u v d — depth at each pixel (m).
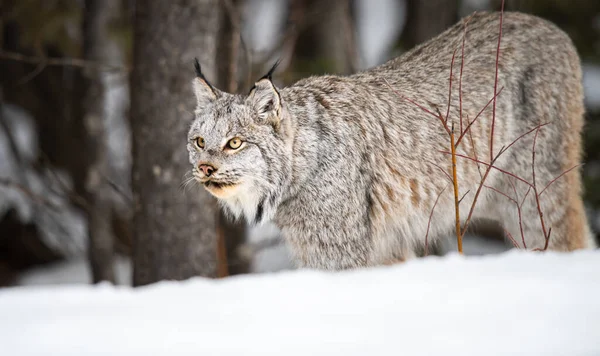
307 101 9.49
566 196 10.75
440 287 5.62
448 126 10.12
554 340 4.56
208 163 9.00
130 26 17.48
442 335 4.67
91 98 16.38
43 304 5.55
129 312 5.22
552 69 10.66
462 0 22.20
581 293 5.29
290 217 9.56
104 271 16.45
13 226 20.88
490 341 4.56
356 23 26.09
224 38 14.70
